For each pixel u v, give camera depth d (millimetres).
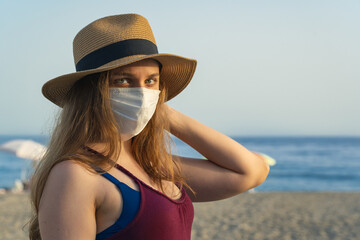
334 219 11656
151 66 1721
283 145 116562
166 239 1544
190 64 1935
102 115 1616
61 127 1639
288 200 15383
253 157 2145
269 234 9805
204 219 11477
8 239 9211
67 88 1692
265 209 13273
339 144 121812
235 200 15125
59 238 1386
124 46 1659
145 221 1505
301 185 40500
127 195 1507
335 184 41344
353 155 77000
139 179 1617
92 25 1686
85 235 1416
